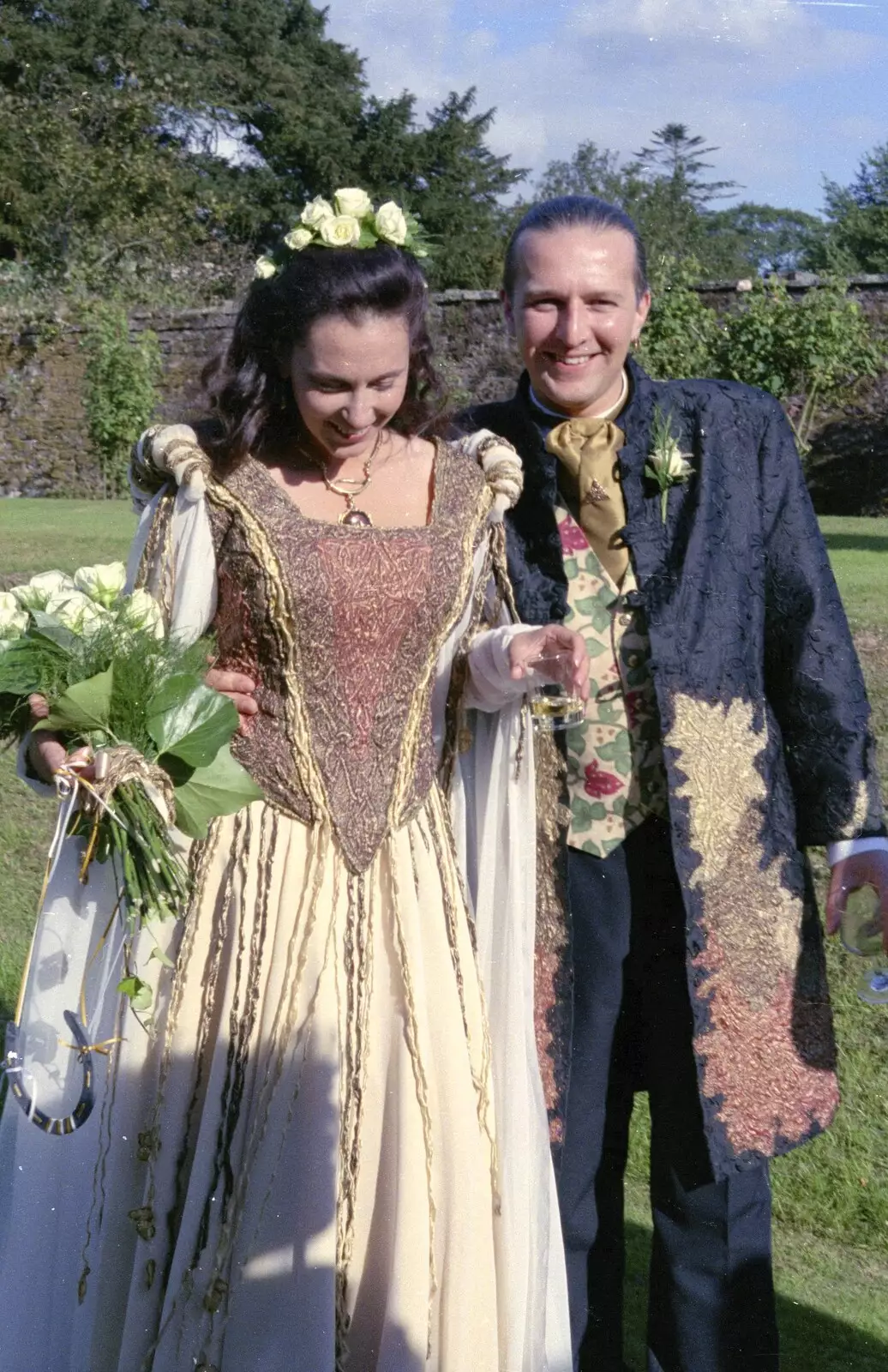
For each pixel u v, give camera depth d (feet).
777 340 36.68
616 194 52.44
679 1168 7.84
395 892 7.18
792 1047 7.89
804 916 7.99
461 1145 7.06
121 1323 6.93
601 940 7.88
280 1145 6.80
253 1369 6.68
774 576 7.97
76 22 86.38
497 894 7.89
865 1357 8.78
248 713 7.16
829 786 7.97
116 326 51.67
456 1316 6.96
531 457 7.97
